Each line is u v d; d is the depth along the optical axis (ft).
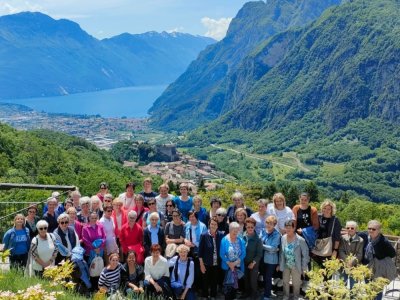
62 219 40.78
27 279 34.40
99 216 47.26
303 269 40.37
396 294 39.34
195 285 42.96
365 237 39.55
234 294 40.63
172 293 40.22
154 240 42.86
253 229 41.24
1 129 254.88
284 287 41.37
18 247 41.52
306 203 42.19
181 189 48.47
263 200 44.11
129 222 43.01
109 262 40.19
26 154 222.89
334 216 41.11
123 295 37.86
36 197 77.61
